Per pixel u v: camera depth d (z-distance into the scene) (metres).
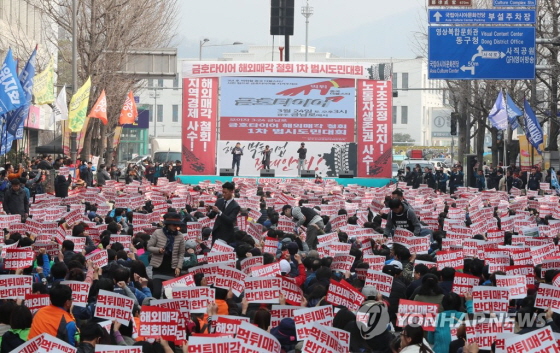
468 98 59.31
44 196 27.73
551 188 44.72
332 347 9.17
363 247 17.45
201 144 50.38
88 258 15.66
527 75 33.84
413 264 16.41
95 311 11.30
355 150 50.59
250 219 23.34
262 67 50.09
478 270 15.34
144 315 10.42
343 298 12.40
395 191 19.97
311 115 50.41
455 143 125.31
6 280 12.52
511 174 48.94
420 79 132.25
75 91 41.44
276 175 50.47
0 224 20.83
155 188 34.81
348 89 50.44
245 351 8.84
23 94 29.86
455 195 38.38
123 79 53.50
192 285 13.11
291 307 11.53
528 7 34.78
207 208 26.86
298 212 23.16
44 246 17.12
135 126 88.19
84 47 50.19
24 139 58.44
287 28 49.84
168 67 49.75
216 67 50.22
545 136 64.31
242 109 50.34
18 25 53.66
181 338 10.44
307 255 16.56
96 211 26.72
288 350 11.12
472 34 33.91
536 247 16.77
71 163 40.97
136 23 53.56
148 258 18.52
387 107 50.56
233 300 13.58
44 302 12.24
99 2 50.09
